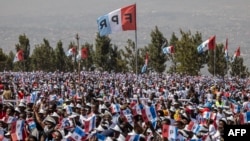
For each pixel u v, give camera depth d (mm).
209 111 62969
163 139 44250
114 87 122250
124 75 191250
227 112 65000
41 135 46438
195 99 88375
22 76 173375
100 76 184000
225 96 96000
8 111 53219
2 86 102125
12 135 44844
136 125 46812
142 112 51312
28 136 43469
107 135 45156
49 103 67000
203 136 47438
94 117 48188
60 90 103125
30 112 53500
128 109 60031
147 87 117188
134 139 43875
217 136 47062
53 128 47406
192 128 50188
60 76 178125
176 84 136125
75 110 59844
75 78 159875
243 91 121250
